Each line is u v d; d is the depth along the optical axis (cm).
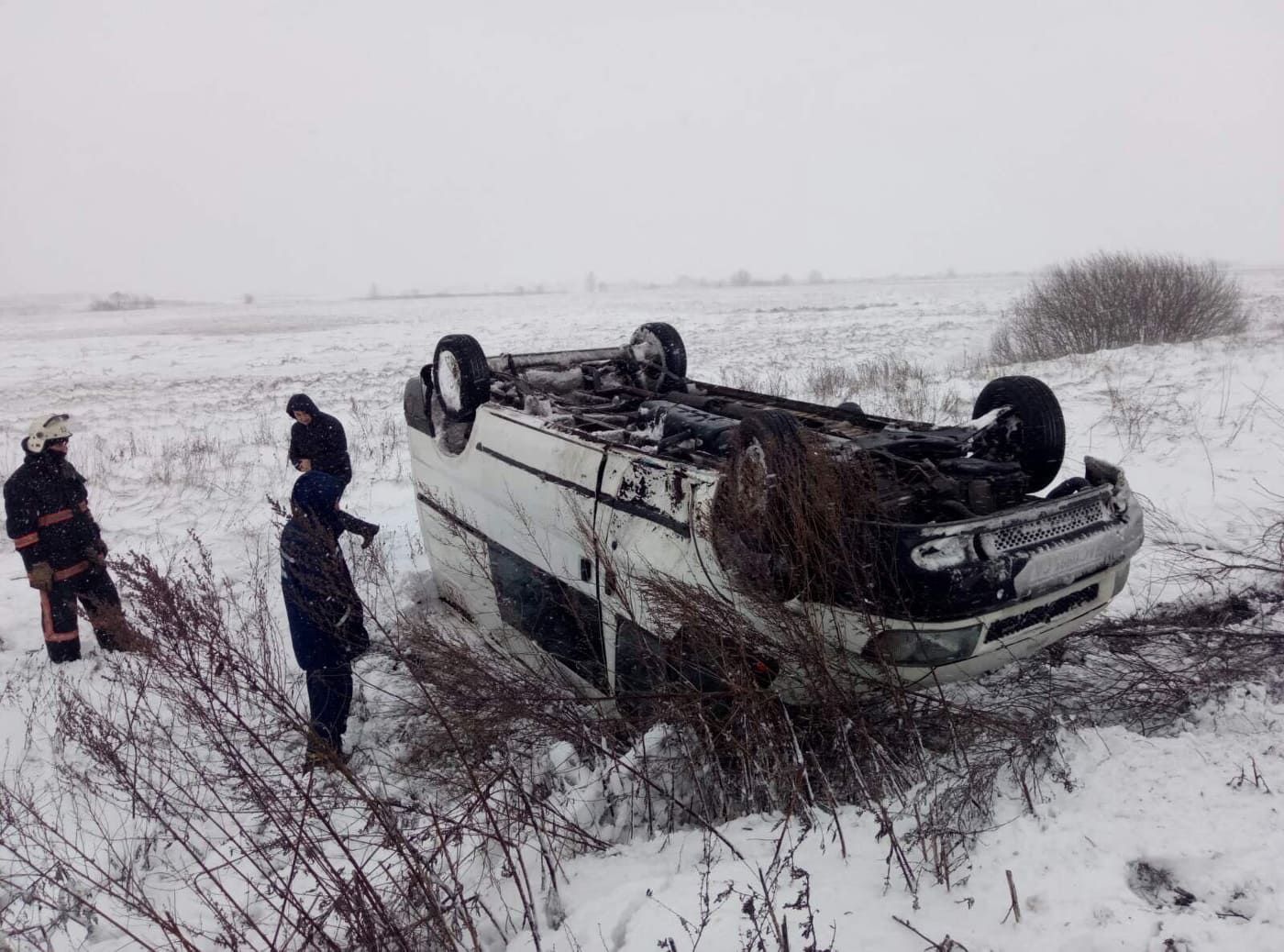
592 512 370
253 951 261
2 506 912
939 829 256
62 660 523
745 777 309
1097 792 269
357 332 3934
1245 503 586
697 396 525
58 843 355
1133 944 205
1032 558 293
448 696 347
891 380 1281
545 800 324
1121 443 770
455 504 498
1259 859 228
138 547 754
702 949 229
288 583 402
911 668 291
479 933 274
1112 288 1572
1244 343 1309
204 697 406
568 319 3988
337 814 358
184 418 1481
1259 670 344
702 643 302
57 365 2698
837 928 230
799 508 284
